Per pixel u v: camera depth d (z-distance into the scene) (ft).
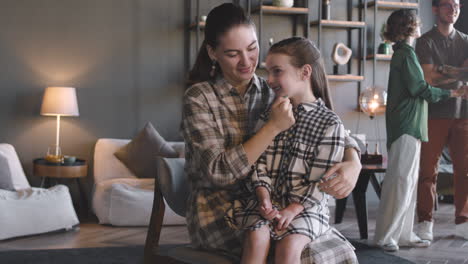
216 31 5.90
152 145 19.43
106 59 20.34
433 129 14.11
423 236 14.06
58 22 19.80
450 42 13.66
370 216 19.26
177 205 6.68
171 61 21.04
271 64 5.90
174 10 21.03
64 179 19.99
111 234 15.65
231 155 5.39
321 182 5.26
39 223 15.15
